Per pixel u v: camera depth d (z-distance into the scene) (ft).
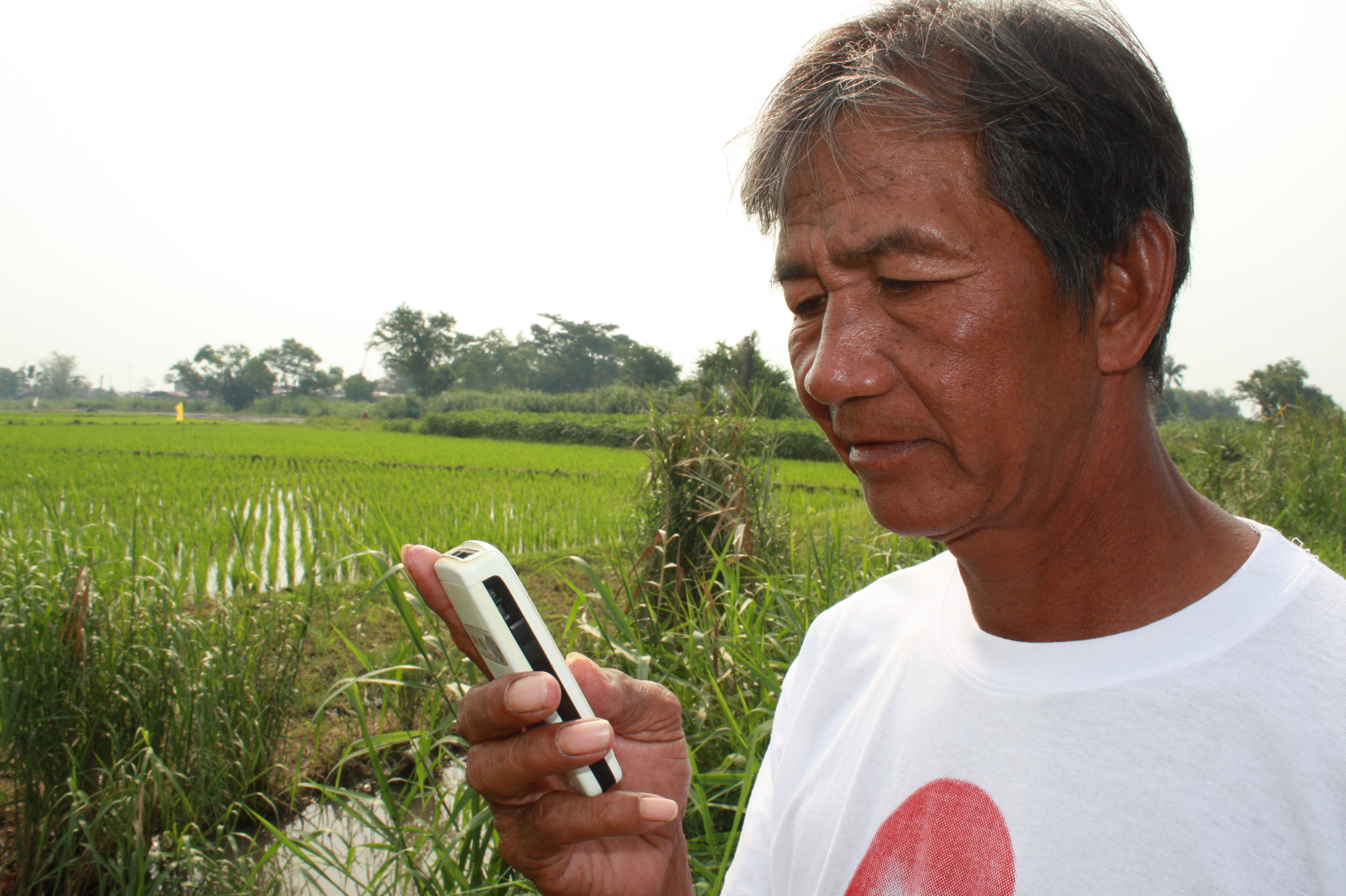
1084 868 1.89
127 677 11.39
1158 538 2.08
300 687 14.78
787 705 3.24
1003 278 1.90
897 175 1.95
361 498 35.06
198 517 29.37
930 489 2.02
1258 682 1.83
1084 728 2.01
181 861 9.86
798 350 2.40
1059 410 1.97
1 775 11.18
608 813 2.22
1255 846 1.73
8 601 10.56
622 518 22.18
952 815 2.16
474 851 7.66
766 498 15.92
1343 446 18.66
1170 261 1.97
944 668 2.44
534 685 2.05
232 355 318.04
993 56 1.89
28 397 444.14
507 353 326.65
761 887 2.89
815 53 2.27
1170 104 2.07
